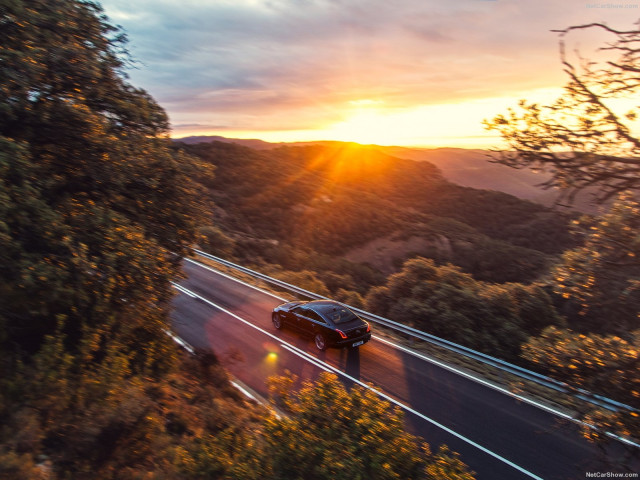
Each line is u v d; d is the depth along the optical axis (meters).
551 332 4.33
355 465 4.51
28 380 5.95
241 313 16.83
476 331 16.06
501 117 3.76
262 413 8.94
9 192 6.59
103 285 8.20
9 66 7.32
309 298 18.61
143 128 11.20
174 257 11.66
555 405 10.05
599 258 3.65
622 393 3.68
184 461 5.41
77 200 9.36
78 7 9.86
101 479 4.91
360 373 11.81
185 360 10.72
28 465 4.56
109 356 7.17
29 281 6.27
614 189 3.49
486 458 8.10
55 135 8.89
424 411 9.84
